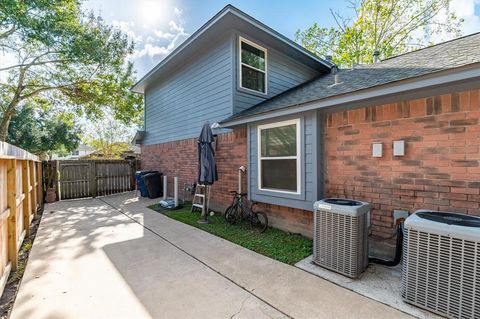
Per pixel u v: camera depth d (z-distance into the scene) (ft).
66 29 28.14
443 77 8.56
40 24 26.27
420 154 10.19
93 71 35.14
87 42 29.91
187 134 26.86
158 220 19.45
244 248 13.23
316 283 9.42
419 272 7.72
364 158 11.92
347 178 12.57
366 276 9.86
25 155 13.47
